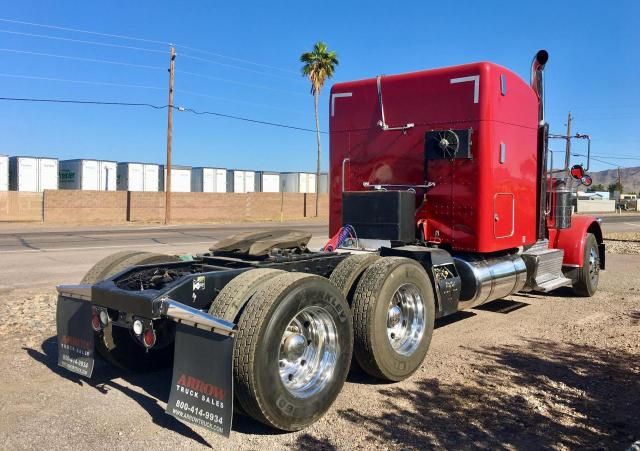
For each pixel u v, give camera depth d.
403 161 6.98
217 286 4.54
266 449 3.80
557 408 4.57
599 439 4.03
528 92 7.36
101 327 4.47
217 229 29.16
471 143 6.47
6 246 17.84
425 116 6.79
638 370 5.53
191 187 60.34
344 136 7.49
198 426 4.07
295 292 4.05
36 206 37.59
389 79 7.06
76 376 5.23
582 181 8.91
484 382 5.18
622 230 30.86
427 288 5.57
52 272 11.73
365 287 4.97
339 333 4.44
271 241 5.34
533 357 5.96
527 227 7.52
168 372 5.43
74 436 3.96
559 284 8.34
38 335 6.52
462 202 6.60
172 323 4.71
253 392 3.80
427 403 4.67
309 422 4.16
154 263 5.39
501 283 7.04
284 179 65.56
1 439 3.89
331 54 47.47
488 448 3.86
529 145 7.44
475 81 6.43
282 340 4.09
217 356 3.73
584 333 7.00
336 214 7.61
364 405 4.62
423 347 5.43
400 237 6.44
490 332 7.05
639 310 8.45
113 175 54.47
